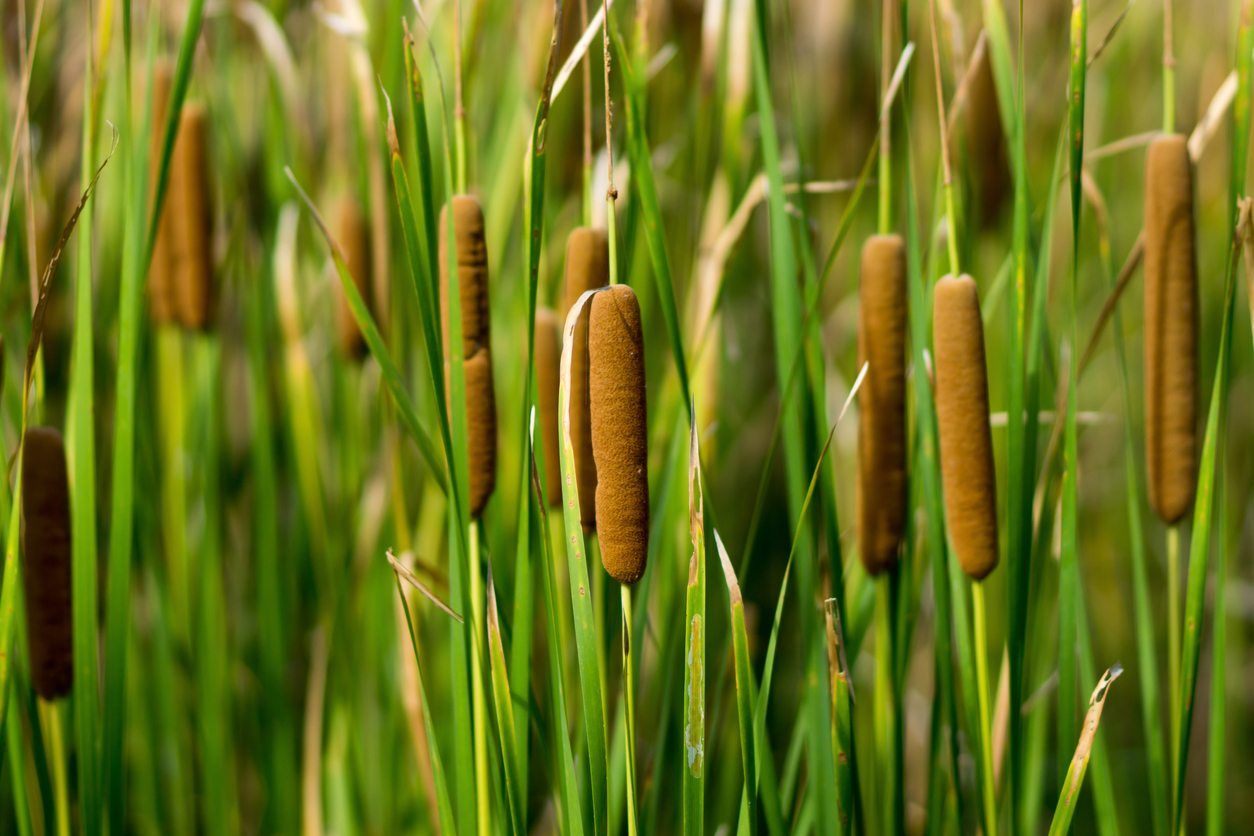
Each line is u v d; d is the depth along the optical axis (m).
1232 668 3.00
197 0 1.98
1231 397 3.07
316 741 2.21
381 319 2.16
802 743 2.05
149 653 2.34
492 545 2.16
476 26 2.09
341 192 2.30
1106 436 3.27
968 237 2.06
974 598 1.95
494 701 1.91
